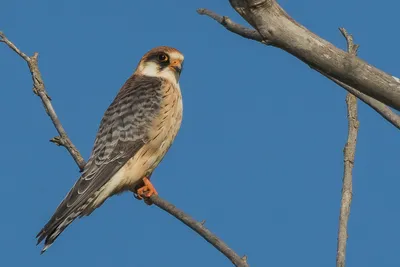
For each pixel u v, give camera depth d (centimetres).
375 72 494
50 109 1060
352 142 779
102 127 1180
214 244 730
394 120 762
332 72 500
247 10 488
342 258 696
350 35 828
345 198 744
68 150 1083
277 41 495
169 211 809
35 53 1062
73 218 1020
